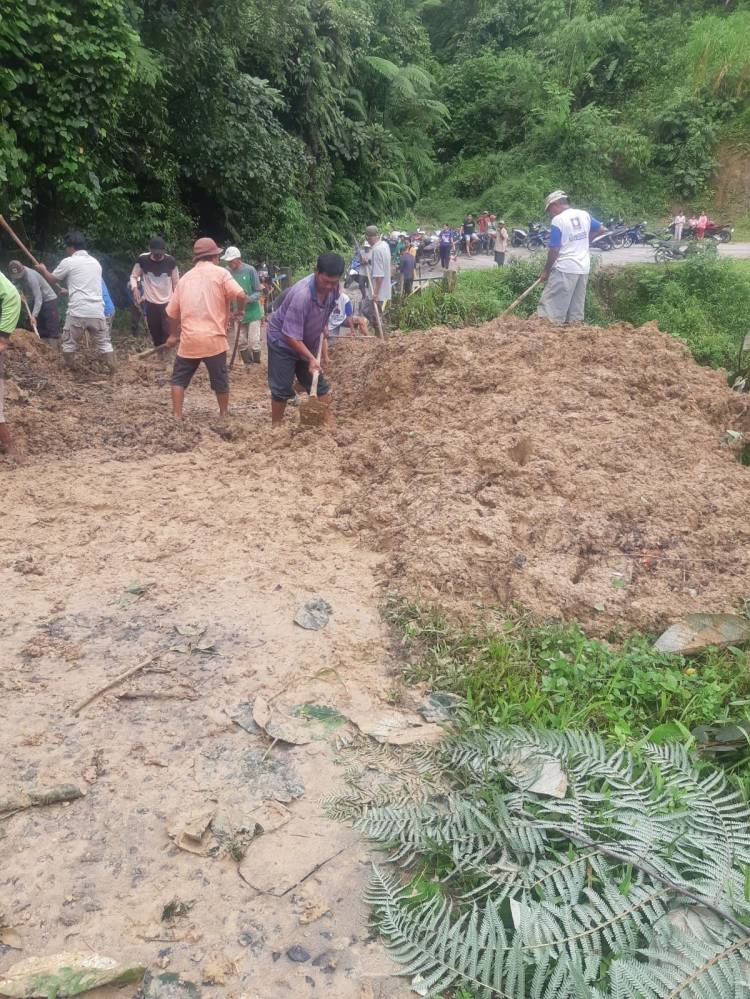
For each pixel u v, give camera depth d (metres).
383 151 28.33
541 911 2.02
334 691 3.01
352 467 4.97
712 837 2.29
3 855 2.26
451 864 2.27
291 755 2.68
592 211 34.44
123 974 1.90
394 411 5.73
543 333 6.43
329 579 3.79
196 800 2.47
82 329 8.36
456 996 1.90
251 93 17.83
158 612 3.47
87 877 2.20
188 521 4.34
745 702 2.91
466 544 3.83
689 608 3.53
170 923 2.07
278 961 1.99
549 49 39.72
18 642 3.22
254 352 9.91
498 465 4.45
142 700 2.91
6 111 9.08
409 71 30.20
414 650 3.28
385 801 2.48
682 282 19.00
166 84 13.96
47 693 2.92
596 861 2.20
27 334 8.48
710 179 35.06
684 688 3.06
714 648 3.28
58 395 7.09
